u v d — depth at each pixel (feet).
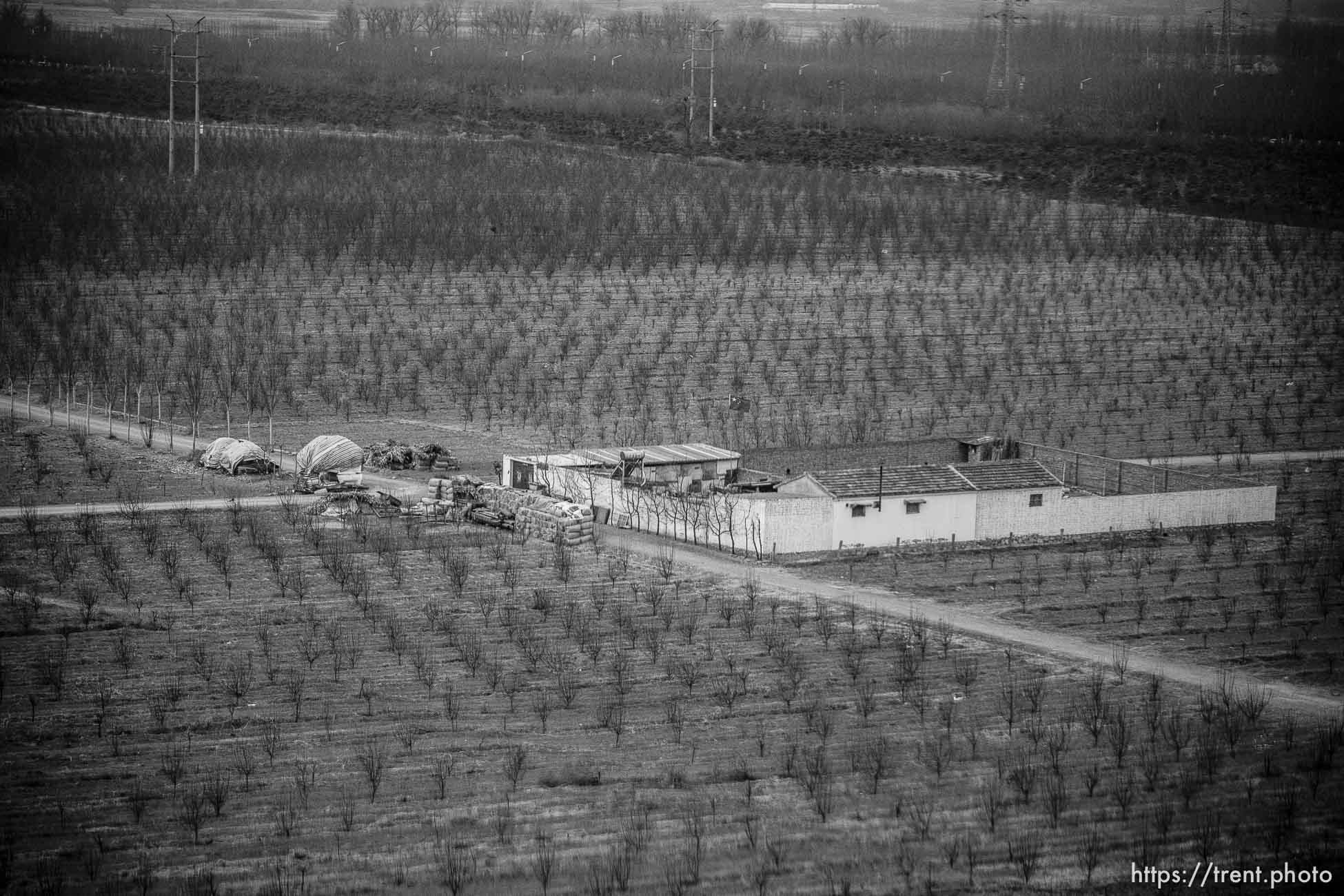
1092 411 439.63
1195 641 267.59
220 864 188.75
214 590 284.00
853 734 227.20
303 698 238.68
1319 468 392.27
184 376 429.38
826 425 414.21
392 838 195.62
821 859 190.08
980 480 324.80
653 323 505.25
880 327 510.17
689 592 287.07
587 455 354.33
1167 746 222.28
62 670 246.27
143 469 358.84
